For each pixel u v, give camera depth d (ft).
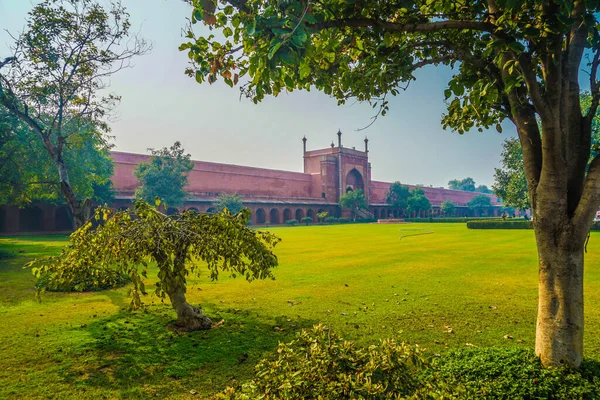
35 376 11.43
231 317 17.47
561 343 9.26
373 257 38.58
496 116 14.35
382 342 7.82
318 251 44.93
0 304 20.26
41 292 15.20
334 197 188.75
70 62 30.76
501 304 19.17
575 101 9.81
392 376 7.09
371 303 19.67
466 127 15.17
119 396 10.30
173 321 16.89
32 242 63.93
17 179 47.55
